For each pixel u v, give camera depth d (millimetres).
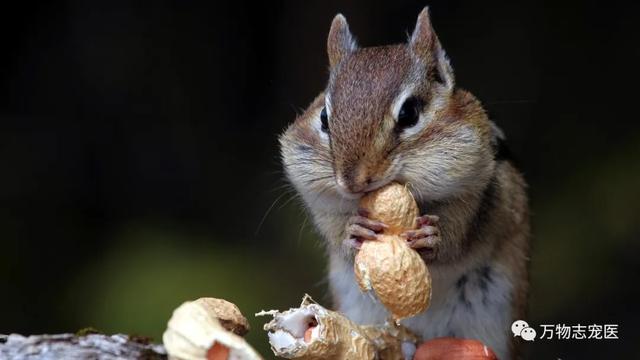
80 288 1637
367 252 1396
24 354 1386
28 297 1637
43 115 1735
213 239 1674
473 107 1440
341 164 1407
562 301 1644
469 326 1473
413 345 1423
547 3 1747
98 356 1388
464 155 1423
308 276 1642
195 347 1360
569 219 1656
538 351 1642
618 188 1654
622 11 1723
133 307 1615
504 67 1747
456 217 1442
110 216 1702
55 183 1704
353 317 1479
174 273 1632
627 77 1708
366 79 1421
